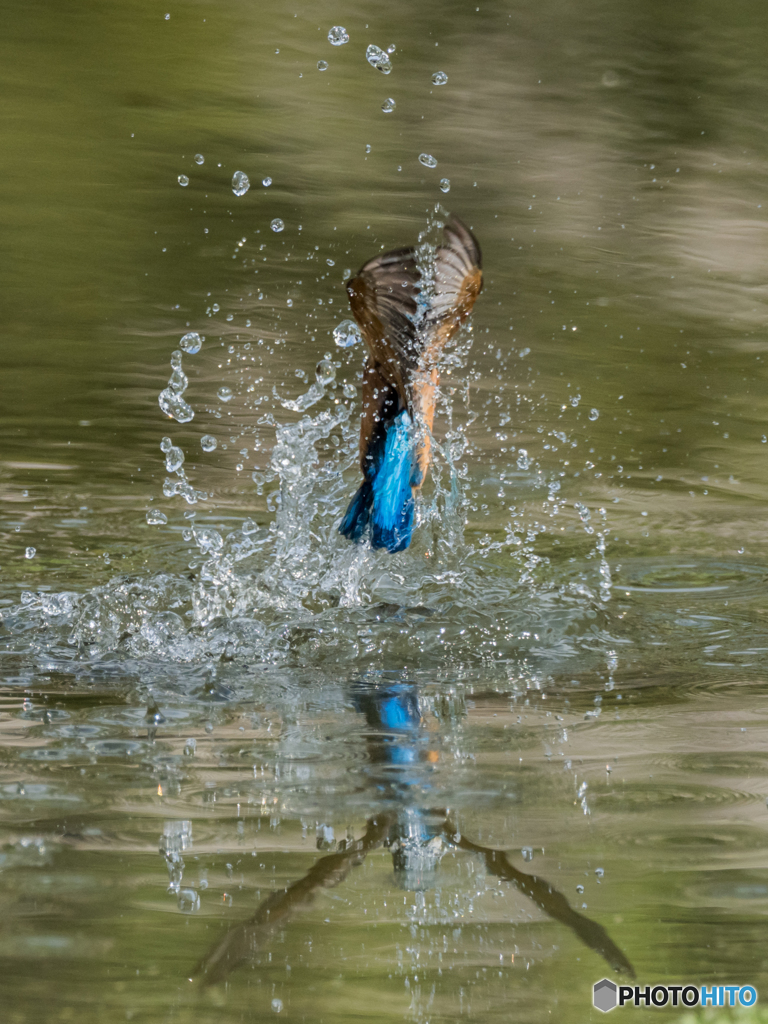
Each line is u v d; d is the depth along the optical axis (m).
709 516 14.26
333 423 13.19
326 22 40.19
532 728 8.49
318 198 27.17
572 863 6.48
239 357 19.16
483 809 7.09
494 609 11.17
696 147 32.38
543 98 35.28
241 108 32.81
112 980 5.45
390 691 9.33
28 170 27.91
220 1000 5.28
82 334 19.86
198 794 7.28
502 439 16.45
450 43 39.06
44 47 36.00
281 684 9.43
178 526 13.38
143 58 35.84
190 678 9.55
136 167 28.52
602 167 30.58
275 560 11.91
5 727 8.38
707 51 39.56
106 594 11.16
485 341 20.20
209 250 24.00
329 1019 5.22
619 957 5.52
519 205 27.58
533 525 13.71
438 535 12.48
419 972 5.50
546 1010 5.32
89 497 14.17
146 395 17.58
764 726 8.54
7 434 15.97
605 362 19.62
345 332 12.10
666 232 26.56
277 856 6.48
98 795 7.23
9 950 5.61
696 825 6.89
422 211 26.67
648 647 10.45
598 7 42.72
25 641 10.24
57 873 6.29
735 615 11.28
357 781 7.51
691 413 17.83
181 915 5.91
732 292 23.31
